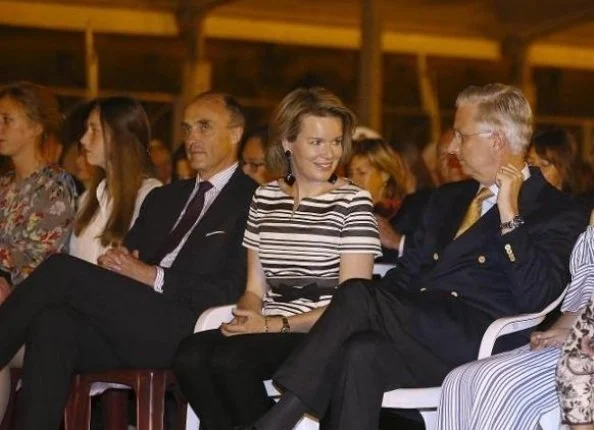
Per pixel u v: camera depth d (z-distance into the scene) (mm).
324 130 12594
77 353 13164
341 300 11594
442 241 12781
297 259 12750
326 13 30375
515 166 12312
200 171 14570
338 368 11375
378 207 17500
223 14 29953
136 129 14930
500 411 10672
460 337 11836
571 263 11430
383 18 28953
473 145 12289
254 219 13273
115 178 14781
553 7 28031
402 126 33344
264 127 17953
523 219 11953
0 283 14523
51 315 12977
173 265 14156
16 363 14461
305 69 36969
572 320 11273
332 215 12695
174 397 15055
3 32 33375
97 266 13234
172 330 13375
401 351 11711
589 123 32438
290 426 11289
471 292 12297
